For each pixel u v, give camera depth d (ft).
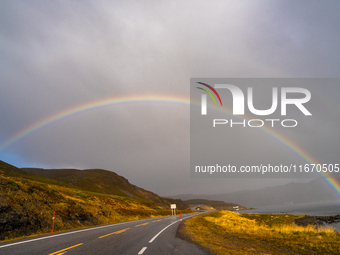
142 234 49.83
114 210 137.59
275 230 73.36
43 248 31.96
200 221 104.17
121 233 51.65
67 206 77.87
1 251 29.78
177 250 31.30
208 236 51.70
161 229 61.67
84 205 104.12
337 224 163.22
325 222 180.34
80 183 506.48
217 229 75.66
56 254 27.96
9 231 45.98
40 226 55.21
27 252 29.12
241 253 32.50
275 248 40.29
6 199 54.24
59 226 61.87
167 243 37.37
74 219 74.43
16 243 36.35
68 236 45.91
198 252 30.14
